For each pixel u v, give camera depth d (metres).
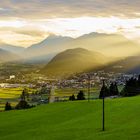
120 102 107.88
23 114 112.94
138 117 79.12
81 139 64.62
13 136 80.62
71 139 66.62
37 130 83.50
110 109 96.31
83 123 81.81
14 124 96.69
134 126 69.38
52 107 118.12
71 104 117.50
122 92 168.00
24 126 92.50
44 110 114.31
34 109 119.75
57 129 79.88
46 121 95.38
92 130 71.62
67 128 78.50
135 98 117.31
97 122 79.88
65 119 94.44
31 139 74.19
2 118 109.69
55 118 97.94
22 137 77.94
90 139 63.00
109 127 72.56
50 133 76.56
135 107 93.19
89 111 100.19
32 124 93.69
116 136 62.06
